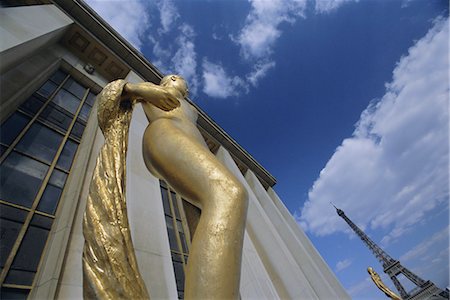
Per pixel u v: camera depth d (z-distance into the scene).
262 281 11.77
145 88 2.56
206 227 1.59
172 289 6.68
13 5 12.31
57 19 12.45
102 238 1.73
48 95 11.69
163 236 7.93
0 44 7.83
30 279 6.35
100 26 14.91
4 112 8.92
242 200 1.72
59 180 9.20
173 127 2.36
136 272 1.72
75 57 14.45
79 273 6.43
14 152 8.59
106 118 2.45
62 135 10.86
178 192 2.03
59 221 7.85
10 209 7.23
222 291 1.38
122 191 2.06
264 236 15.88
